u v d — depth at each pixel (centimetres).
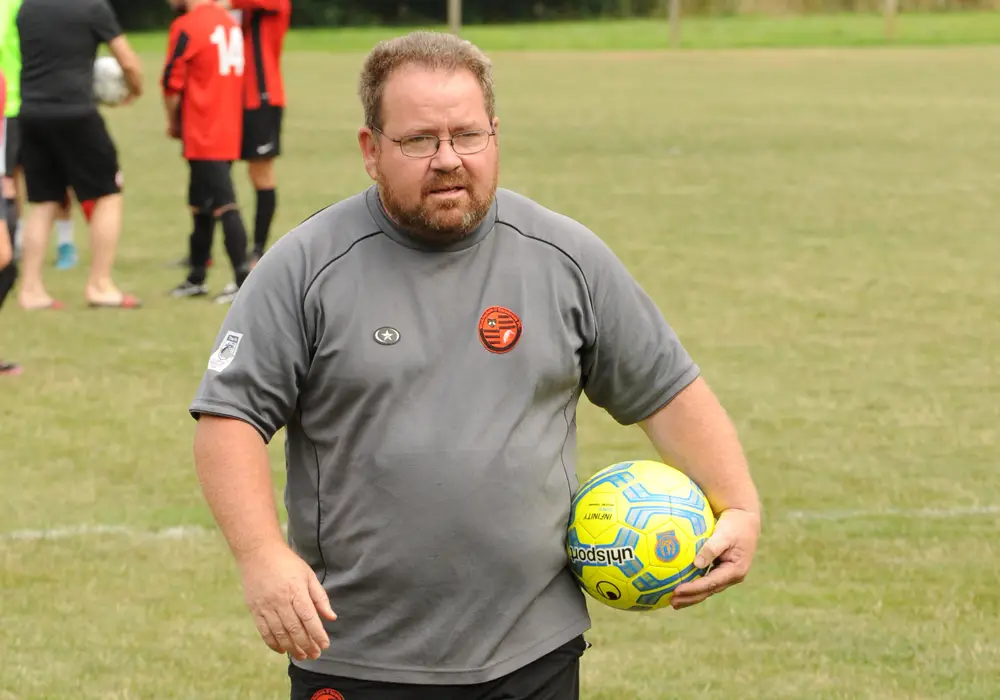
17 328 2697
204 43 2806
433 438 814
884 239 3603
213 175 2878
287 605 784
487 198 811
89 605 1446
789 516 1688
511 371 823
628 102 7275
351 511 829
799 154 5297
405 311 819
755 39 11619
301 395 839
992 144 5506
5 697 1239
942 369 2383
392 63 805
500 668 834
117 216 2873
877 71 8838
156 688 1264
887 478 1830
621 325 861
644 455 1941
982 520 1677
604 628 1398
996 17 13312
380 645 838
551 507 846
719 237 3625
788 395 2223
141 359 2469
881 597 1454
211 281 3170
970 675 1279
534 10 14912
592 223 3825
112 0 14138
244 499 805
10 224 3039
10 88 2948
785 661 1312
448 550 819
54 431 2045
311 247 824
